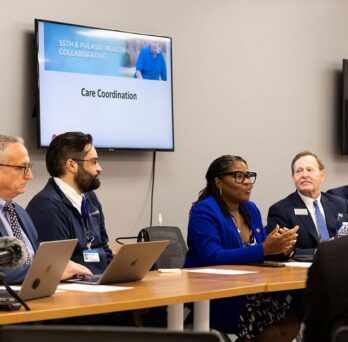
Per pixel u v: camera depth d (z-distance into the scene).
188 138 5.95
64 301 2.48
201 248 4.00
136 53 5.55
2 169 3.28
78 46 5.23
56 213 3.58
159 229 4.59
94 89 5.30
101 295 2.65
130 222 5.57
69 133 3.76
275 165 6.54
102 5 5.44
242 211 4.26
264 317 3.85
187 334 1.17
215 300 3.81
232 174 4.11
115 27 5.51
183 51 5.93
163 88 5.70
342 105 6.98
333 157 7.02
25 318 2.21
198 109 6.02
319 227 4.64
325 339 1.50
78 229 3.67
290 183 6.65
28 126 5.04
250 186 4.14
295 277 3.32
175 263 4.52
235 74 6.27
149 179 5.70
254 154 6.39
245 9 6.36
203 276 3.37
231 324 3.80
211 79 6.10
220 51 6.17
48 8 5.16
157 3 5.77
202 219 4.05
